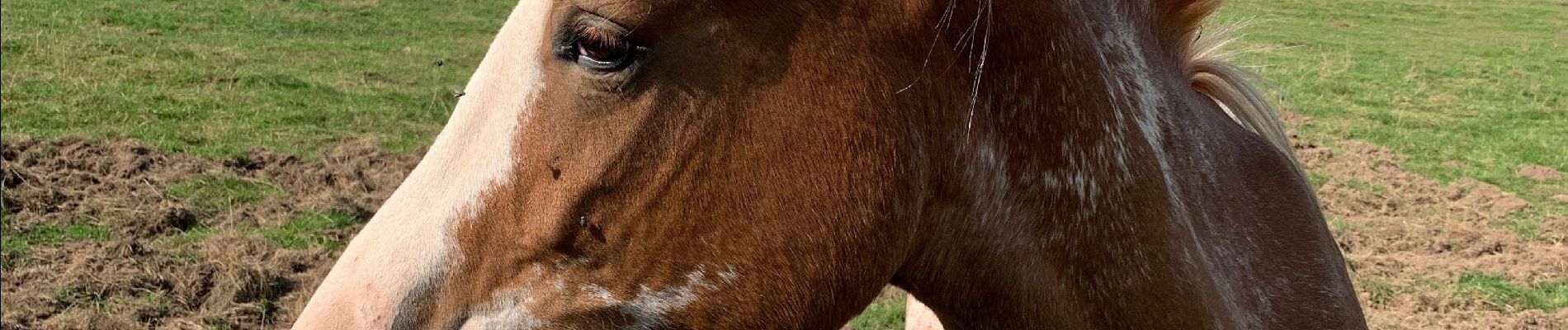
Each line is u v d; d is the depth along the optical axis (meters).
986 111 1.33
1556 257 4.70
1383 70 10.07
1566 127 7.80
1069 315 1.38
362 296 1.33
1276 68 9.52
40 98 5.51
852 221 1.30
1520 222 5.23
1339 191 5.64
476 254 1.31
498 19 10.83
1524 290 4.29
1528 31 13.22
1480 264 4.58
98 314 3.27
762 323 1.32
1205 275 1.41
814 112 1.29
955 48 1.31
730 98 1.28
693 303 1.32
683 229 1.30
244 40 8.13
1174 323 1.39
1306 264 1.54
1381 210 5.36
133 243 3.74
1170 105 1.46
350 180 4.75
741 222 1.30
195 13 8.91
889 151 1.30
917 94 1.30
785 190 1.30
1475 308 4.11
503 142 1.30
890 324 3.65
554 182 1.29
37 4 8.28
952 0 1.30
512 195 1.30
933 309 1.43
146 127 5.23
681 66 1.27
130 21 8.15
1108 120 1.37
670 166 1.29
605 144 1.28
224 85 6.37
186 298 3.43
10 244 3.67
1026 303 1.38
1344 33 12.41
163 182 4.41
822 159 1.29
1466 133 7.47
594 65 1.27
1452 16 14.21
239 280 3.51
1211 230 1.45
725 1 1.26
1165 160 1.42
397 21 9.99
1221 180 1.48
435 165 1.34
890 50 1.29
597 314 1.31
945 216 1.35
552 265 1.31
